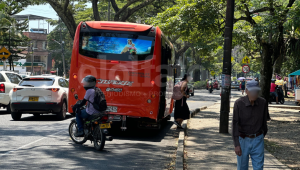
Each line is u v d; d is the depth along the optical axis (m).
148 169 6.52
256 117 4.64
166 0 36.50
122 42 9.87
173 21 15.98
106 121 8.02
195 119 15.21
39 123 12.48
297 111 20.05
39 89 12.88
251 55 37.22
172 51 12.88
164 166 6.81
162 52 10.10
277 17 13.66
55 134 10.10
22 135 9.74
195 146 8.75
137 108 9.80
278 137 10.41
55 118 14.24
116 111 9.84
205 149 8.35
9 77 15.70
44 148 8.09
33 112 12.99
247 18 14.94
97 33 9.95
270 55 14.72
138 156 7.67
